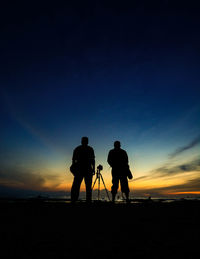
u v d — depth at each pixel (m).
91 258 1.60
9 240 2.13
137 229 2.71
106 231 2.58
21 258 1.60
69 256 1.65
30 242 2.05
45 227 2.83
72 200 6.07
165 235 2.36
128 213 4.49
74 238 2.22
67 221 3.34
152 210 5.16
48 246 1.93
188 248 1.86
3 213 4.34
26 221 3.32
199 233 2.48
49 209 5.18
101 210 5.06
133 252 1.75
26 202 7.07
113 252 1.75
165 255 1.67
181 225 3.01
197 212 4.75
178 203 7.35
